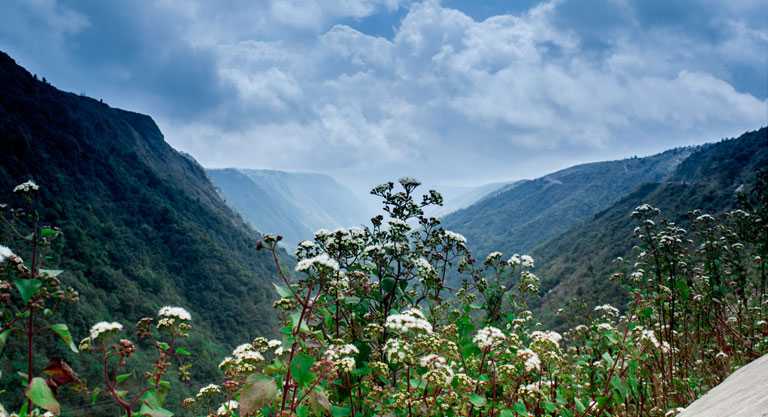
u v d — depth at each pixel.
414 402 4.46
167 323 4.02
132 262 154.50
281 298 5.23
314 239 7.06
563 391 5.39
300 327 4.20
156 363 3.88
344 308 6.16
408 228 7.32
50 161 169.50
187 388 59.59
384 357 5.82
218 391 5.11
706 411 1.98
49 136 185.00
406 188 7.79
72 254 130.25
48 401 3.13
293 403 4.07
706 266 8.02
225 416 4.61
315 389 4.07
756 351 7.20
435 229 7.85
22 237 3.47
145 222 190.12
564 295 86.50
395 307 6.70
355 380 5.39
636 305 7.19
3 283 3.21
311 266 4.68
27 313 3.23
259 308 170.62
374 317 6.38
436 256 7.89
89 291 115.12
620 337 5.55
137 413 3.59
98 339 3.70
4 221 3.40
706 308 7.87
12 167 148.00
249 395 3.58
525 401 4.98
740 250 8.31
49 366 3.35
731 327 8.08
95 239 149.88
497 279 7.61
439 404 4.50
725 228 8.62
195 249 182.38
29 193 3.55
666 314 7.58
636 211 8.65
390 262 7.01
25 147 158.62
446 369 4.38
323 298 5.21
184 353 4.06
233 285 174.50
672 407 6.00
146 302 133.62
